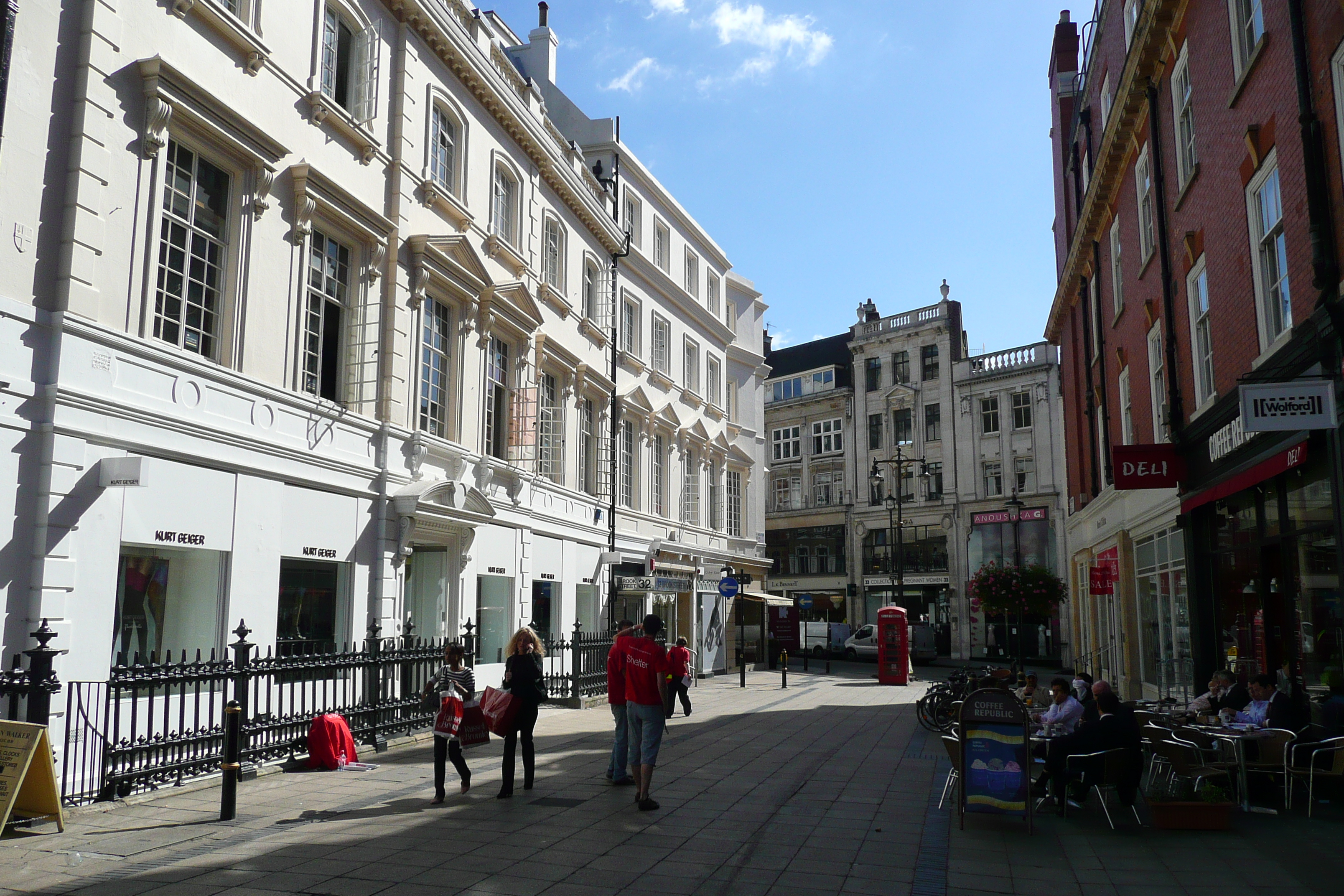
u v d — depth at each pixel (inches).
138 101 391.2
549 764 447.2
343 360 543.2
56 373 344.8
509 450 741.9
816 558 2055.9
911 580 1861.5
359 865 258.2
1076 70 1205.7
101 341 365.1
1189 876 262.7
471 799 356.5
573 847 283.9
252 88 463.5
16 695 290.0
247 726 391.2
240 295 450.3
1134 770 337.4
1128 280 781.3
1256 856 285.0
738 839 298.5
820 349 2226.9
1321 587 405.1
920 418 1908.2
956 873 263.6
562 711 692.1
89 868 251.1
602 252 971.9
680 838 298.2
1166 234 639.8
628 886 243.6
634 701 350.0
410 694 505.7
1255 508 496.1
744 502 1409.9
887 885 250.8
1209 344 565.6
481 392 690.8
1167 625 683.4
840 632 1788.9
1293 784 382.6
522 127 756.6
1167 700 498.9
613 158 1037.2
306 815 322.7
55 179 354.0
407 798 356.2
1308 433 393.7
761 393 1493.6
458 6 692.1
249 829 300.2
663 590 1063.6
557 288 863.1
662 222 1160.2
